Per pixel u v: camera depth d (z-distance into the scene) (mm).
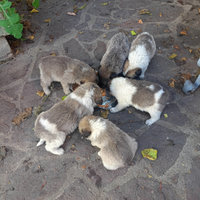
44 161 817
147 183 749
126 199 723
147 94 810
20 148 853
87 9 1414
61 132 777
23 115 942
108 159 721
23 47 1215
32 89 1034
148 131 869
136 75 955
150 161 794
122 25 1299
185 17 1322
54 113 770
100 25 1308
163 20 1312
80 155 824
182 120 887
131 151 730
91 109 854
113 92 908
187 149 813
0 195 755
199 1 1419
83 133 774
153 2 1435
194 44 1166
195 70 1051
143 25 1289
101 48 1188
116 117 922
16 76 1089
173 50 1146
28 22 1324
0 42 1073
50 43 1229
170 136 850
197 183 740
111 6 1423
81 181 766
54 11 1416
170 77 1035
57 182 770
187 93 963
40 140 833
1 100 997
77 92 816
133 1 1447
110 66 970
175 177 756
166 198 719
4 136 887
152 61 1103
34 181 776
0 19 1027
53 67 926
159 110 829
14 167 809
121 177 766
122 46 1012
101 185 754
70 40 1239
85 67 937
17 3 1465
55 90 1028
